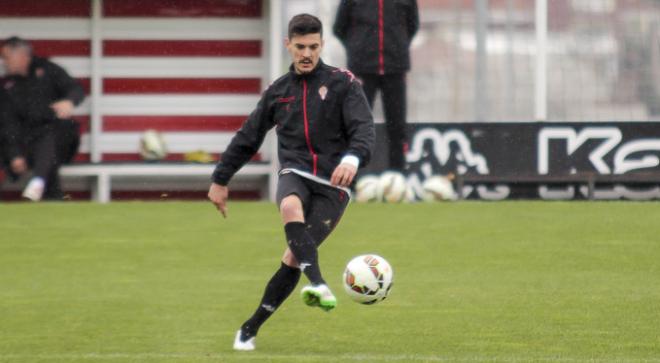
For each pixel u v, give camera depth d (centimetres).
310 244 2458
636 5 5641
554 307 3191
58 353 2656
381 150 5338
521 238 4291
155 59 5741
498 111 5622
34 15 5684
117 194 5691
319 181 2561
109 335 2859
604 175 5344
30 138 5297
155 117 5756
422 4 5600
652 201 5278
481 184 5400
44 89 5288
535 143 5400
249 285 3516
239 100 5772
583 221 4653
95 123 5719
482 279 3597
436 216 4775
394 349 2691
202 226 4584
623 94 5662
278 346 2723
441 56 5606
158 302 3275
